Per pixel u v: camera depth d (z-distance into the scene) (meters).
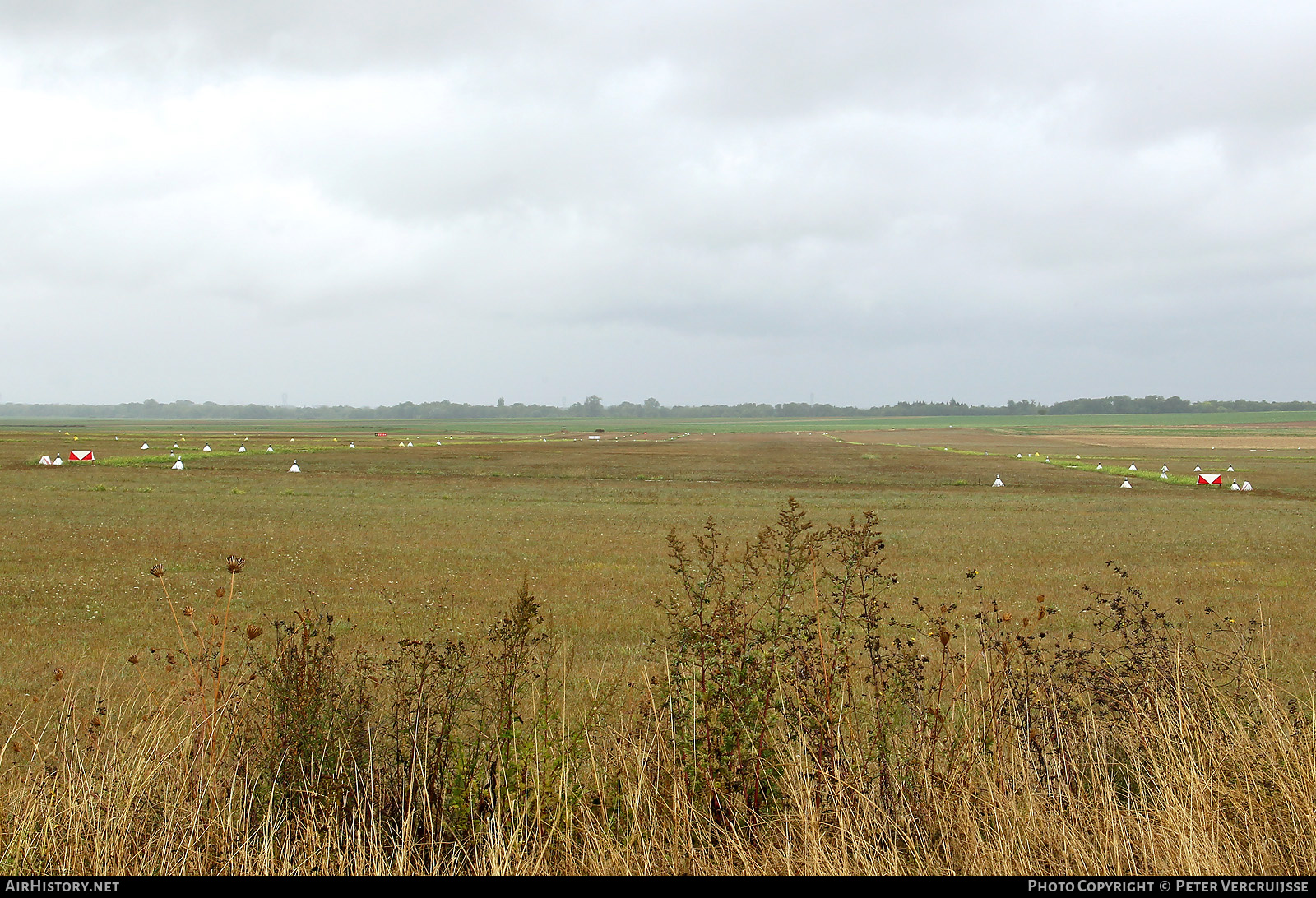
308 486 39.72
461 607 13.84
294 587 15.37
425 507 31.38
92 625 11.98
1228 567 19.73
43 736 6.21
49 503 28.47
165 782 4.45
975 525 28.69
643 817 4.27
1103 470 59.84
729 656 4.64
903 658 5.08
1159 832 4.18
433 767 4.46
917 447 103.75
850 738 4.66
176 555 18.78
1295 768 4.50
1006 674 5.11
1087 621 12.62
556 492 40.66
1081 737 5.08
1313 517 31.91
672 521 28.45
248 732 4.61
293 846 4.02
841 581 5.12
